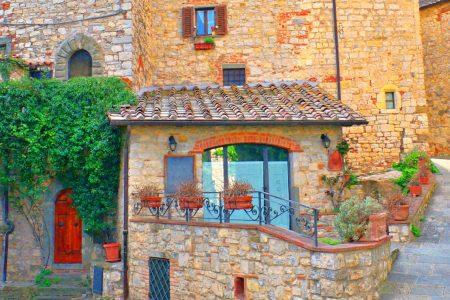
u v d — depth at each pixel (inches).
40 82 446.3
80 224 461.4
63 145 430.9
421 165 506.6
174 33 579.8
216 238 315.0
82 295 397.7
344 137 559.2
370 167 555.2
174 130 408.2
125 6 487.2
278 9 579.5
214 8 581.6
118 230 430.3
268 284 282.5
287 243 274.1
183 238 339.3
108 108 428.1
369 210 294.4
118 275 386.3
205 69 573.6
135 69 492.4
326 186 418.0
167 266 352.5
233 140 414.3
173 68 574.9
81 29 493.0
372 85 569.0
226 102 451.8
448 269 313.1
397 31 579.2
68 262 456.4
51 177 451.8
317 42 574.9
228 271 305.0
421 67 573.6
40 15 502.9
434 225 402.9
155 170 401.4
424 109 565.3
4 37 505.0
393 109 566.3
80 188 441.1
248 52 574.2
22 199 448.8
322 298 253.8
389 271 312.2
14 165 434.0
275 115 402.0
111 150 430.6
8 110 429.4
